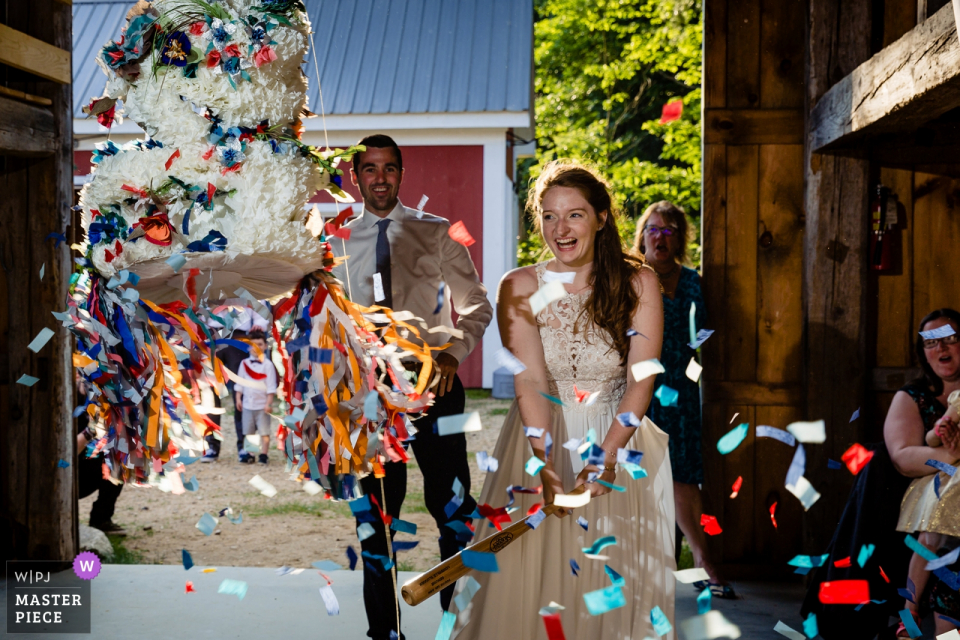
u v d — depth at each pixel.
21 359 3.64
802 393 3.56
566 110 15.37
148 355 1.84
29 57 3.36
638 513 2.14
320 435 1.95
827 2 3.42
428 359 2.13
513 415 2.24
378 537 2.66
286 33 1.76
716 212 3.60
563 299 2.16
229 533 4.77
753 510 3.62
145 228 1.69
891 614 2.67
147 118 1.72
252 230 1.68
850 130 2.95
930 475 2.57
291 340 1.93
